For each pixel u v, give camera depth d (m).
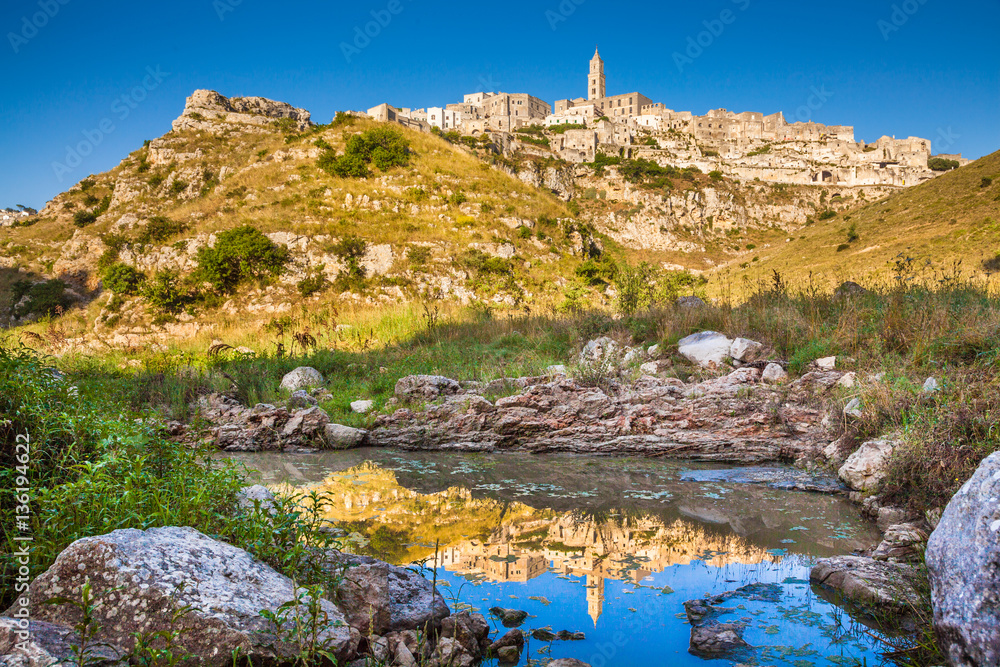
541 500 5.52
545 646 3.01
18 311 35.12
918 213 63.28
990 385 5.26
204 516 3.04
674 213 103.75
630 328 11.11
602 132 126.56
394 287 29.25
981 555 2.31
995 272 17.25
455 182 41.53
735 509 5.22
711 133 142.12
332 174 40.75
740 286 14.73
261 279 30.08
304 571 2.98
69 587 2.30
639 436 7.34
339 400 9.13
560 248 37.50
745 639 3.02
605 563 4.06
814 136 142.50
